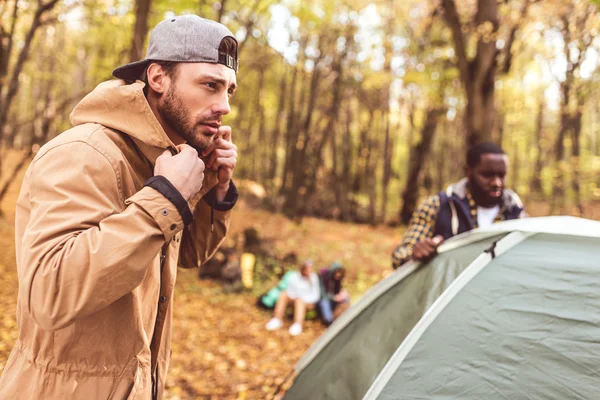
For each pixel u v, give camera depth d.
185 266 1.94
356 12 17.47
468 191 2.96
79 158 1.25
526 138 27.70
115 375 1.33
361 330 2.41
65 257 1.13
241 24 10.48
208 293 8.27
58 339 1.27
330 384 2.28
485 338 1.90
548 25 9.05
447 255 2.47
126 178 1.33
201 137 1.42
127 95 1.34
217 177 1.73
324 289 7.11
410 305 2.26
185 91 1.38
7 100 10.65
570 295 1.91
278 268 9.91
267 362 5.32
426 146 21.12
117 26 11.28
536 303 1.93
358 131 26.92
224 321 6.78
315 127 23.20
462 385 1.81
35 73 17.83
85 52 17.58
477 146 2.93
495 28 7.56
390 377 1.96
